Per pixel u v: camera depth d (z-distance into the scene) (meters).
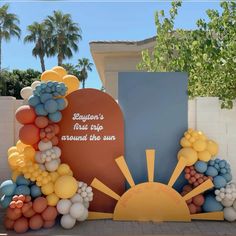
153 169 6.99
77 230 6.35
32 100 6.66
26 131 6.59
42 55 46.44
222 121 7.66
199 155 7.07
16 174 6.73
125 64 16.25
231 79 7.34
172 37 9.26
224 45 7.48
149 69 10.01
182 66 8.19
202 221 6.88
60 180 6.43
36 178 6.41
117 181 7.25
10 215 6.22
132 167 7.38
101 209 7.18
